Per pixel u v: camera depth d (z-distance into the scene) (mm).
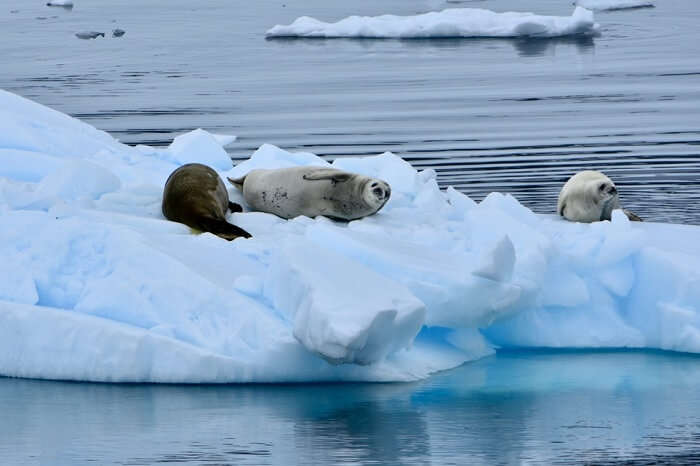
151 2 120125
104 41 79125
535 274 15828
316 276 13680
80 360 14070
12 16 101625
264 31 87125
